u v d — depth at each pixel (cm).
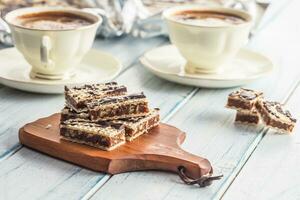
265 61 96
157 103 85
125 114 73
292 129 78
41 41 83
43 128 74
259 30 114
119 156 70
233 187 68
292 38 112
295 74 96
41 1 108
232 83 88
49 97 85
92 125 72
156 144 72
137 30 107
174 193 67
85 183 68
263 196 67
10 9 102
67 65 87
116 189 67
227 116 82
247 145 76
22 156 72
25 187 67
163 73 89
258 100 80
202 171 69
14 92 86
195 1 115
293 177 70
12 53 94
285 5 129
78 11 91
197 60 91
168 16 92
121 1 107
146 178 69
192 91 89
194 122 80
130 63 97
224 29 87
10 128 77
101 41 105
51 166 70
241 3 110
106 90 75
